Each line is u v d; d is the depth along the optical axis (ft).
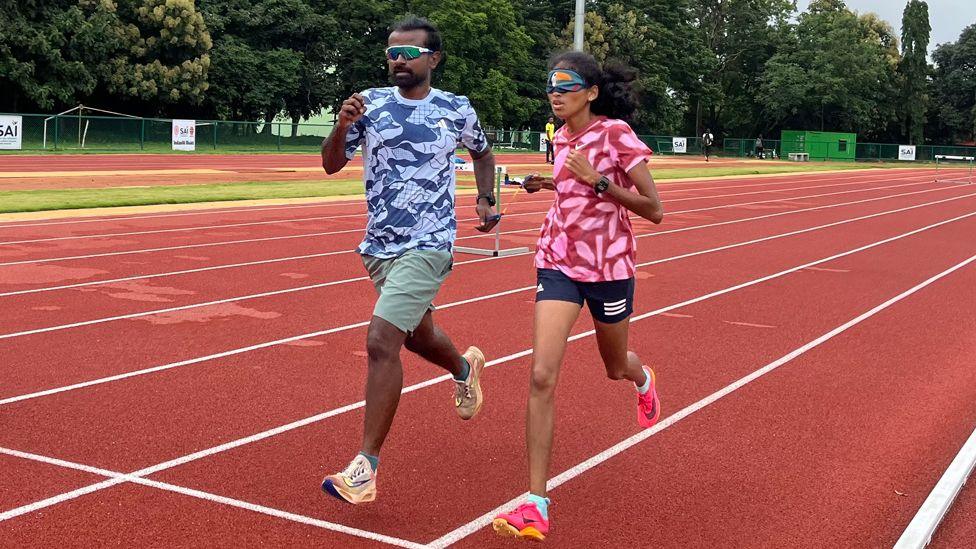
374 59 187.21
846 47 240.94
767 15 253.65
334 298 30.91
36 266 36.01
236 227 50.90
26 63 141.08
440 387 20.20
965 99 274.36
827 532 13.23
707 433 17.63
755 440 17.31
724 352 24.53
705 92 235.81
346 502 13.53
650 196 13.42
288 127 152.87
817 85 238.07
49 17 146.41
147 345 23.59
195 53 158.30
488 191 15.56
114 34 148.56
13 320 26.27
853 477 15.49
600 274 13.53
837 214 73.05
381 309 13.78
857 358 24.36
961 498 14.84
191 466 15.07
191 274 35.22
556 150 14.03
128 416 17.66
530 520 12.00
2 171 83.66
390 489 14.39
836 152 237.86
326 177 92.94
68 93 145.69
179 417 17.69
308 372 21.27
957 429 18.31
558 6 219.41
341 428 17.29
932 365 23.81
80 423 17.15
